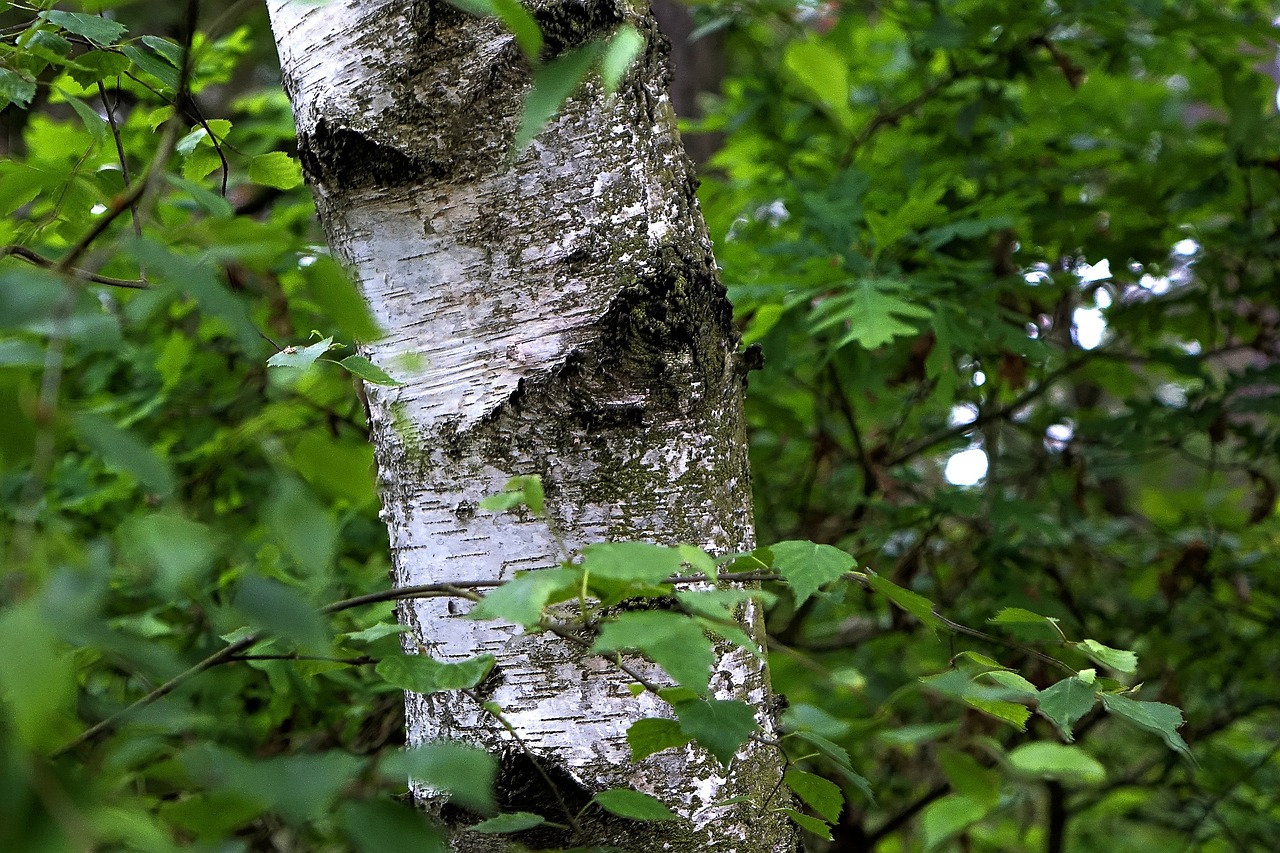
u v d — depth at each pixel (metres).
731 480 1.73
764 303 2.40
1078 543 3.09
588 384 1.68
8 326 1.38
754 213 3.22
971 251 2.73
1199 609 3.25
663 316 1.69
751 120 3.03
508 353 1.69
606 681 1.68
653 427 1.69
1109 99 3.08
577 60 1.46
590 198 1.68
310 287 1.42
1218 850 3.82
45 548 1.38
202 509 2.45
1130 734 3.90
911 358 2.68
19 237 1.81
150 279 1.59
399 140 1.69
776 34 3.30
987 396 3.13
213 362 2.72
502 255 1.69
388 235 1.70
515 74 1.68
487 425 1.69
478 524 1.69
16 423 1.40
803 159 3.02
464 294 1.69
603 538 1.68
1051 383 3.04
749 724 1.56
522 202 1.69
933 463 4.08
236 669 2.13
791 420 2.84
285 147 3.12
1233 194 2.81
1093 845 4.26
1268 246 2.63
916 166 2.70
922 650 2.96
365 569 2.53
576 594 1.53
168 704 1.53
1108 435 3.02
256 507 2.51
